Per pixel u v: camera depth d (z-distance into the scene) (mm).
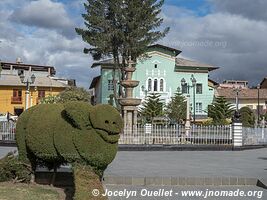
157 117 52594
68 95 32531
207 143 25141
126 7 45562
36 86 65938
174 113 58000
